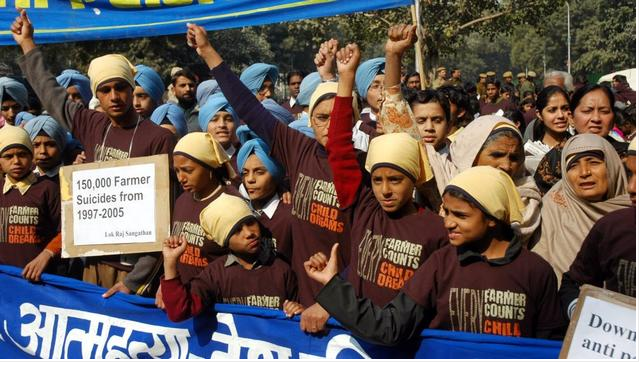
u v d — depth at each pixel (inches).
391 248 148.9
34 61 205.5
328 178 170.2
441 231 146.5
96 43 1172.5
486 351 133.1
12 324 199.0
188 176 181.2
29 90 340.5
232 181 210.2
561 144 219.9
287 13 221.6
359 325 135.9
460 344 135.4
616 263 137.8
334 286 137.6
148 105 264.5
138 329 177.0
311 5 220.2
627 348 123.3
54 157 223.9
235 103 180.5
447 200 134.7
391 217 151.4
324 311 150.6
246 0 224.5
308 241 172.1
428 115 196.1
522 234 161.9
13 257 213.3
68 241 191.0
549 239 163.6
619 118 260.5
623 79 574.9
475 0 830.5
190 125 311.7
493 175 134.3
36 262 195.3
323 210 169.6
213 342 165.9
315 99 172.6
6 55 1197.1
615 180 159.6
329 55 209.2
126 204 183.5
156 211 179.9
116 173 184.7
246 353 161.6
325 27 870.4
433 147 194.1
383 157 147.3
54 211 215.3
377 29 838.5
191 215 184.2
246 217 164.6
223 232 164.1
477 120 168.1
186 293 161.0
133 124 195.2
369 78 223.3
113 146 194.7
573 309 136.0
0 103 307.9
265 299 165.8
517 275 133.1
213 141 183.6
